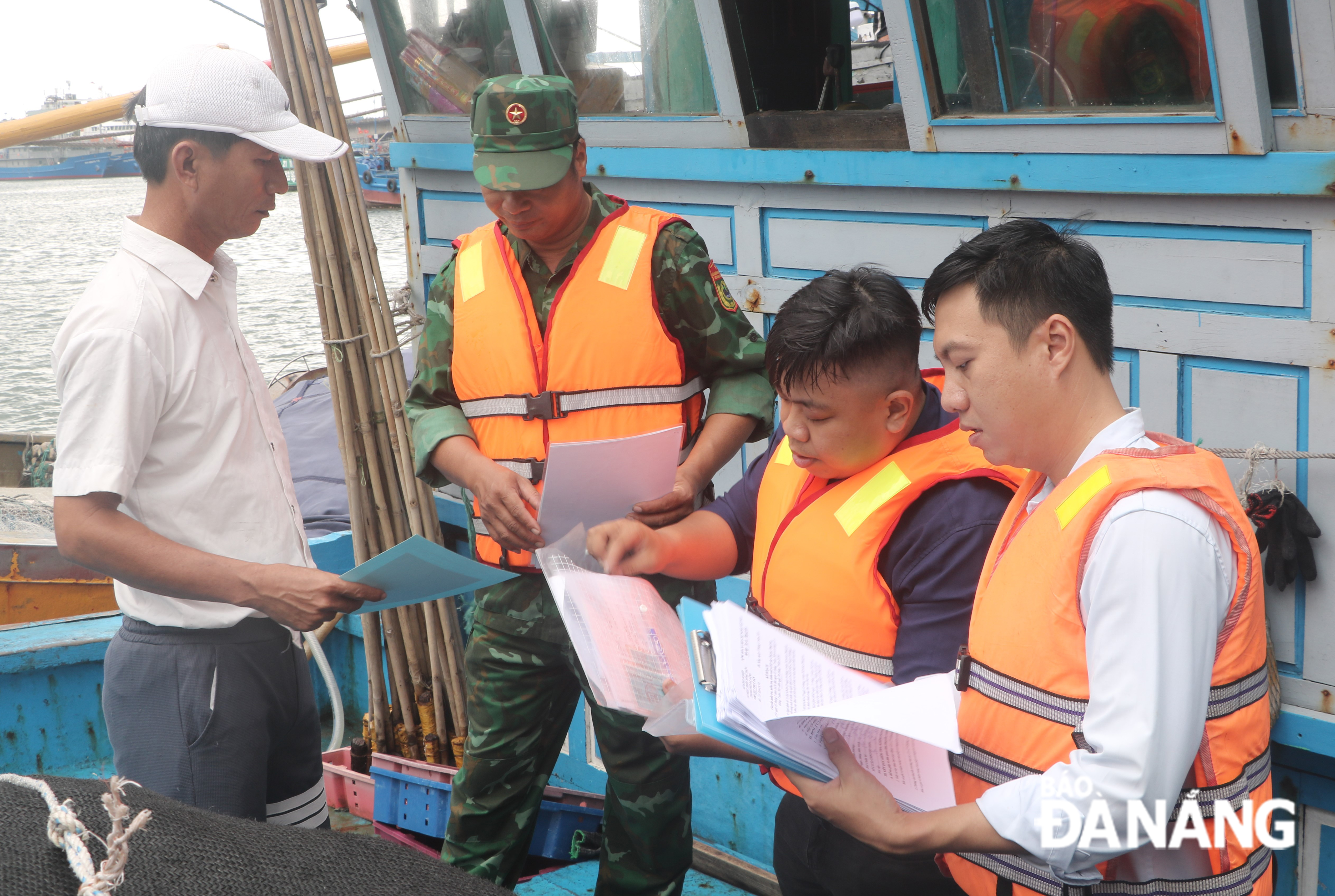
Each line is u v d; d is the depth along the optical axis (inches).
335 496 156.9
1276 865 83.2
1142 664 41.5
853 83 134.6
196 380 73.2
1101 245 83.1
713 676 50.6
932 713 48.1
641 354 78.4
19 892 27.1
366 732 135.6
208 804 75.9
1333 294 72.1
